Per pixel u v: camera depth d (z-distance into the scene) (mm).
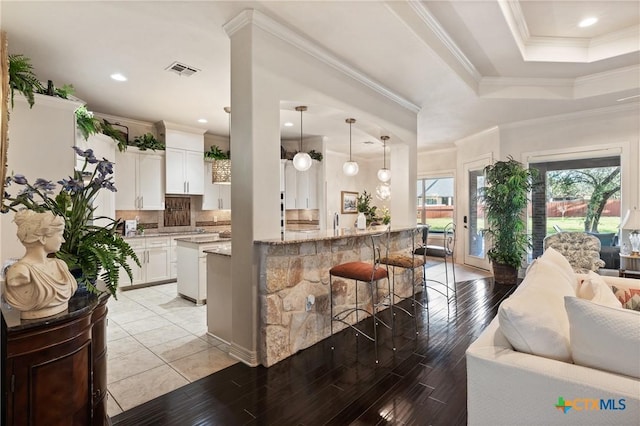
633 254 4055
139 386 2301
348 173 5023
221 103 4668
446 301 4395
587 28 3582
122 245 1769
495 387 1303
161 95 4352
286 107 3260
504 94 4430
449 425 1880
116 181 5086
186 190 5879
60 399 1394
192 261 4379
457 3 2814
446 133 6406
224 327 3082
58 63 3414
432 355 2787
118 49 3135
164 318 3752
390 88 4082
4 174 2191
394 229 4211
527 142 5574
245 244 2654
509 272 5293
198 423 1912
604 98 4426
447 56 3477
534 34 3717
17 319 1330
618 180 4840
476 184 6742
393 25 2744
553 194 5426
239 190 2695
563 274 2121
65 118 3078
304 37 2918
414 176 4766
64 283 1418
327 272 3223
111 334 3268
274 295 2646
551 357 1310
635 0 3033
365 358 2738
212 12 2574
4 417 1274
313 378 2410
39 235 1349
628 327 1163
